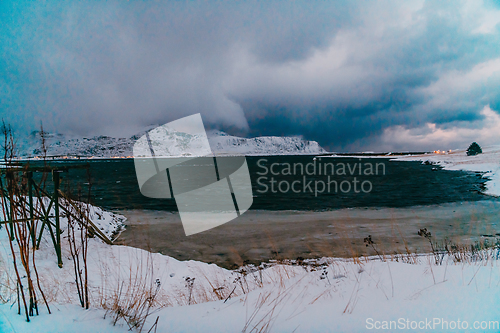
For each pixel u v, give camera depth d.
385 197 15.72
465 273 2.61
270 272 4.48
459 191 16.95
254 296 2.82
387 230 7.80
